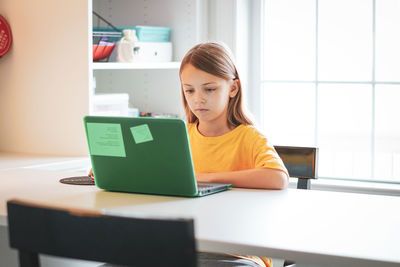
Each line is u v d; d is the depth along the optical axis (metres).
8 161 2.00
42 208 0.87
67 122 2.15
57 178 1.61
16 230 0.90
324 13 2.49
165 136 1.31
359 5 2.43
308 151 1.72
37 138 2.22
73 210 0.85
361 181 2.47
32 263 0.91
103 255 0.84
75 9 2.08
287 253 0.95
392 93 2.41
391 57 2.40
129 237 0.82
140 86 2.67
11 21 2.21
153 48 2.43
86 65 2.09
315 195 1.38
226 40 2.52
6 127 2.28
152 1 2.59
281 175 1.46
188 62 1.58
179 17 2.53
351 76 2.47
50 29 2.14
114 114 2.34
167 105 2.62
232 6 2.50
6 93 2.26
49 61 2.15
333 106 2.51
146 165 1.36
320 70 2.52
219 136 1.67
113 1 2.68
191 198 1.34
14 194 1.39
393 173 2.43
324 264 0.93
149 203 1.29
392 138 2.43
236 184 1.48
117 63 2.18
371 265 0.90
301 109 2.57
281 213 1.19
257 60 2.61
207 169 1.67
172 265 0.80
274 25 2.58
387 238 1.01
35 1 2.15
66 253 0.86
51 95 2.17
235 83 1.66
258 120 2.63
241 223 1.10
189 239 0.78
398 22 2.38
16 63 2.22
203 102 1.58
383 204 1.28
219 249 0.99
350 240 1.00
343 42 2.47
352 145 2.49
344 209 1.23
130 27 2.41
